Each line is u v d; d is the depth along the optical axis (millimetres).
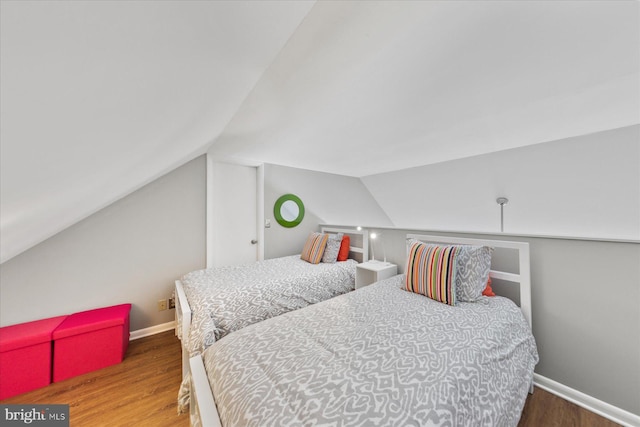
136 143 991
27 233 1308
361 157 2906
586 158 2244
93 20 327
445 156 2807
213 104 1229
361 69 1111
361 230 2918
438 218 4113
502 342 1251
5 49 279
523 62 1095
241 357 1032
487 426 919
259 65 990
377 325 1282
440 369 925
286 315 1444
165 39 516
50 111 436
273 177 3355
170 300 2586
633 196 2312
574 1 760
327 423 693
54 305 2016
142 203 2424
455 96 1405
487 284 1744
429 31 875
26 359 1645
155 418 1456
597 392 1448
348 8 736
